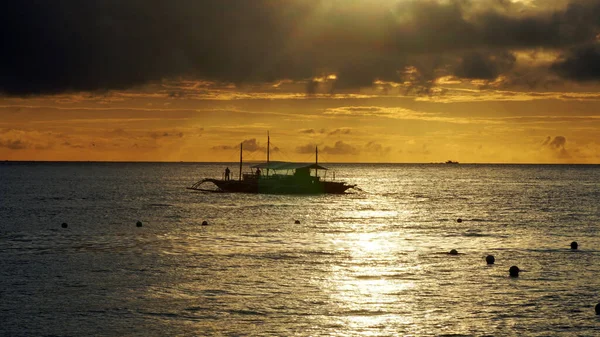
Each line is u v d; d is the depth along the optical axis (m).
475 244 64.44
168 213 98.19
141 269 49.88
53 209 104.69
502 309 38.84
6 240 66.44
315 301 40.38
